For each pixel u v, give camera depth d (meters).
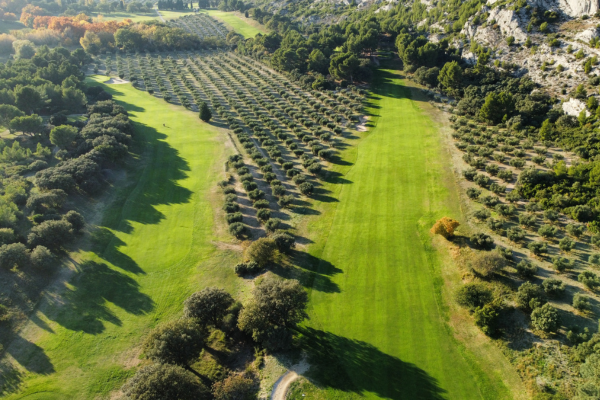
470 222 60.97
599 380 33.44
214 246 62.16
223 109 118.56
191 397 34.75
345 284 52.16
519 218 58.31
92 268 57.66
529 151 79.88
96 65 172.38
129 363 43.34
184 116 118.31
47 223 58.91
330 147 93.19
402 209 67.12
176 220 69.44
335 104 115.75
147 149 96.75
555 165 70.56
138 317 49.34
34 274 54.81
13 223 61.69
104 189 78.00
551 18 114.81
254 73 158.00
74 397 39.84
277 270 55.69
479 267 48.59
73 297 52.41
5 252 52.91
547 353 38.97
